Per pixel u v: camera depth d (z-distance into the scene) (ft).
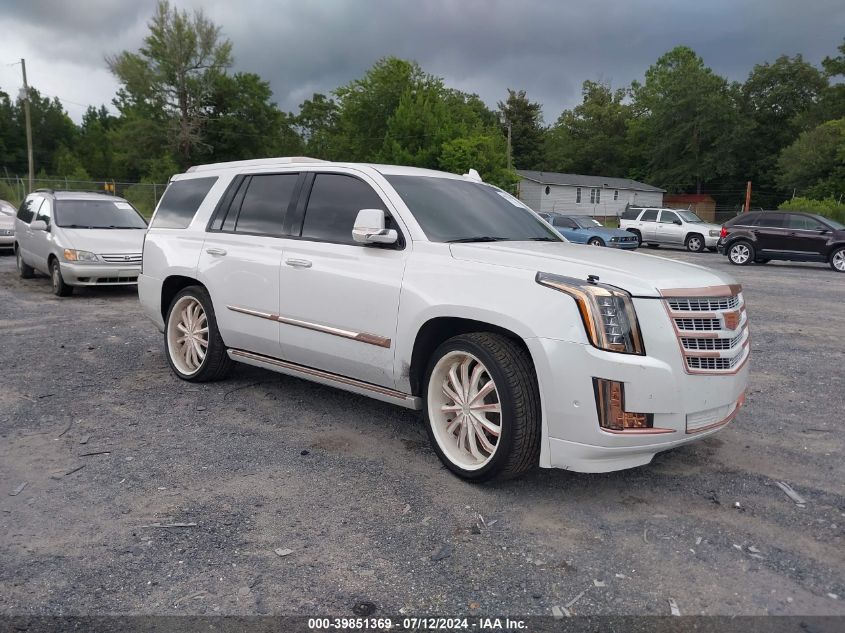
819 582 9.52
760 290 45.37
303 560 9.91
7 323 28.50
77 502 11.69
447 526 11.03
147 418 16.24
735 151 211.20
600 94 282.36
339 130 239.30
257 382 19.54
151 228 20.79
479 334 12.43
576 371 11.07
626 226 96.48
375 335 14.01
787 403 18.30
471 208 15.67
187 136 182.29
